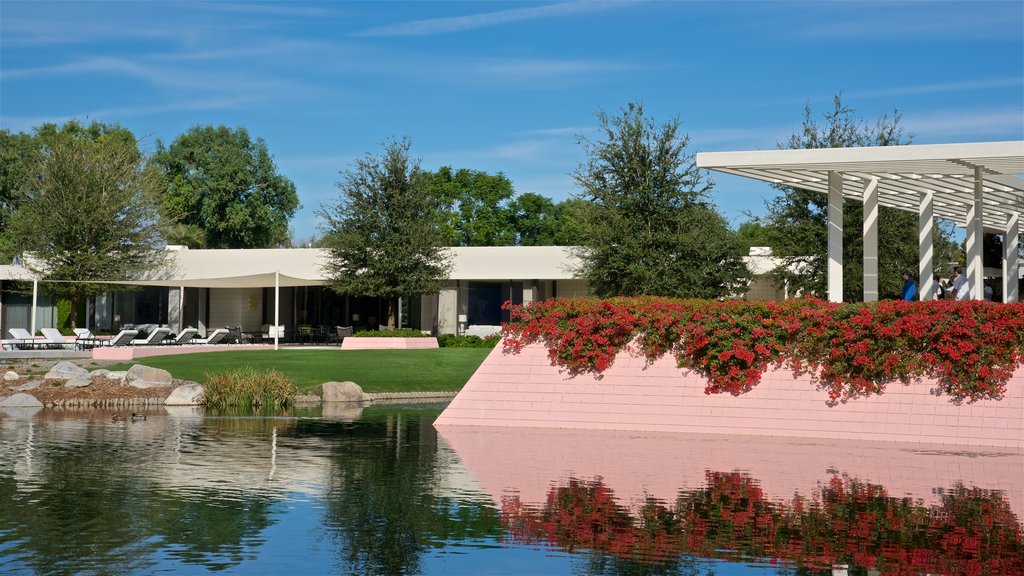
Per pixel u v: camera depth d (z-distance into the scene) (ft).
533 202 248.32
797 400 51.11
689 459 42.83
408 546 27.02
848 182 70.13
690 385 53.62
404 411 69.41
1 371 86.99
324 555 25.98
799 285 109.29
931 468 40.09
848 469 39.93
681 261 111.04
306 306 156.25
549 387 56.75
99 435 52.42
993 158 51.88
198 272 151.53
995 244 121.19
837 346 50.44
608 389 55.31
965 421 47.52
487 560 25.61
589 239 115.85
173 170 229.66
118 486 35.86
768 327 52.31
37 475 38.37
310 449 46.55
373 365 94.27
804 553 26.27
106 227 151.43
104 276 147.95
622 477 38.04
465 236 244.42
